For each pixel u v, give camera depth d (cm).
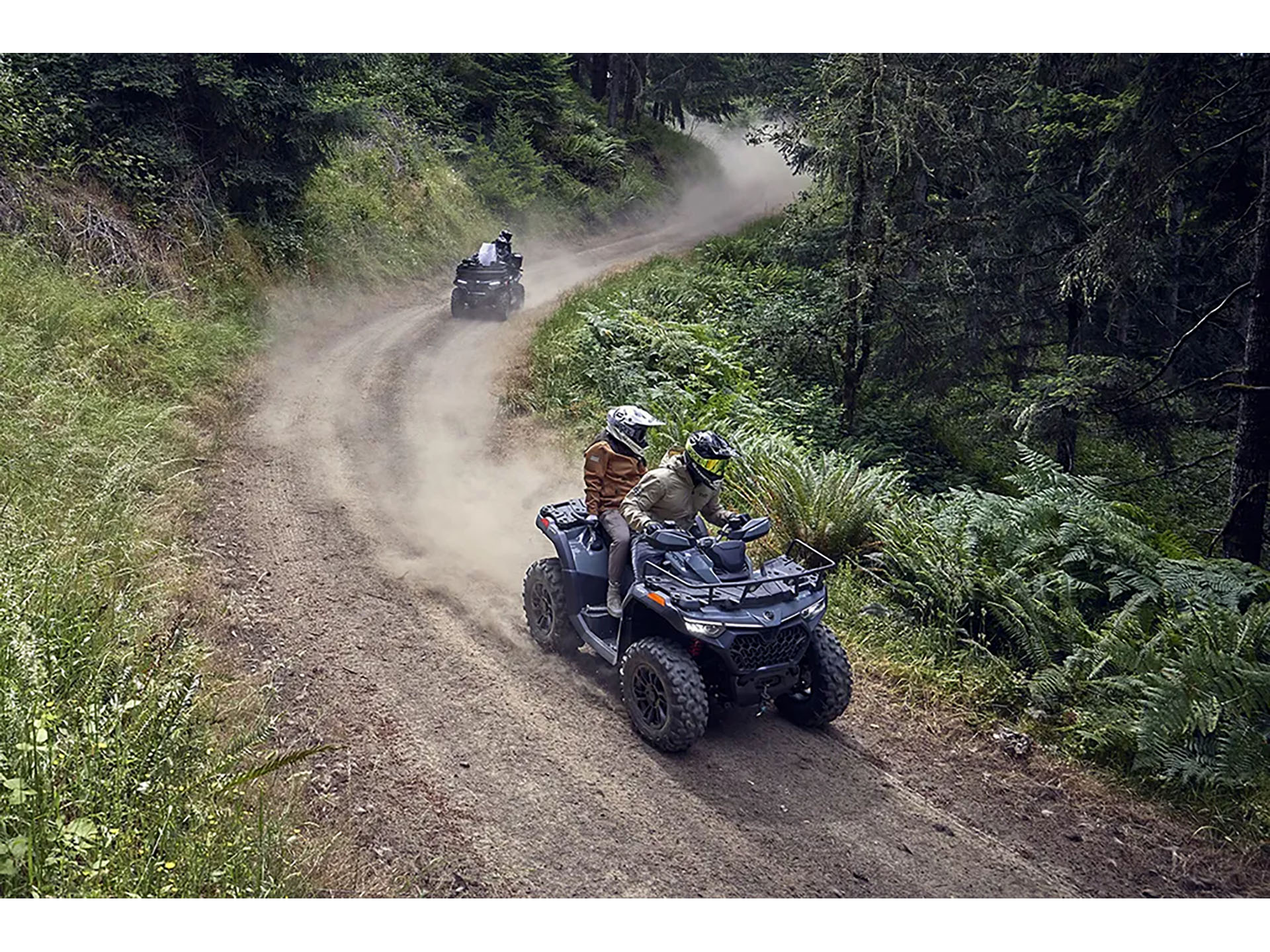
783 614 607
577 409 1391
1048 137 1664
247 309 1669
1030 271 1788
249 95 1700
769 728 654
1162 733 624
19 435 837
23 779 426
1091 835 575
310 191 2147
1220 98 1110
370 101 2867
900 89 1480
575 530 717
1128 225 1142
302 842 486
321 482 1068
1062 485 959
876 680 730
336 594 800
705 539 643
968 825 575
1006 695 709
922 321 1653
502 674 694
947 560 819
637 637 655
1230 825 582
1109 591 816
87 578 660
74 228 1414
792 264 2573
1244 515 1034
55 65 1548
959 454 1870
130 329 1274
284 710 617
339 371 1567
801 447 1198
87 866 420
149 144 1592
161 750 485
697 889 494
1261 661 684
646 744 619
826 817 566
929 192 1828
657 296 2181
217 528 902
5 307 1125
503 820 535
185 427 1123
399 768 572
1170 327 1831
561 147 3878
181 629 649
